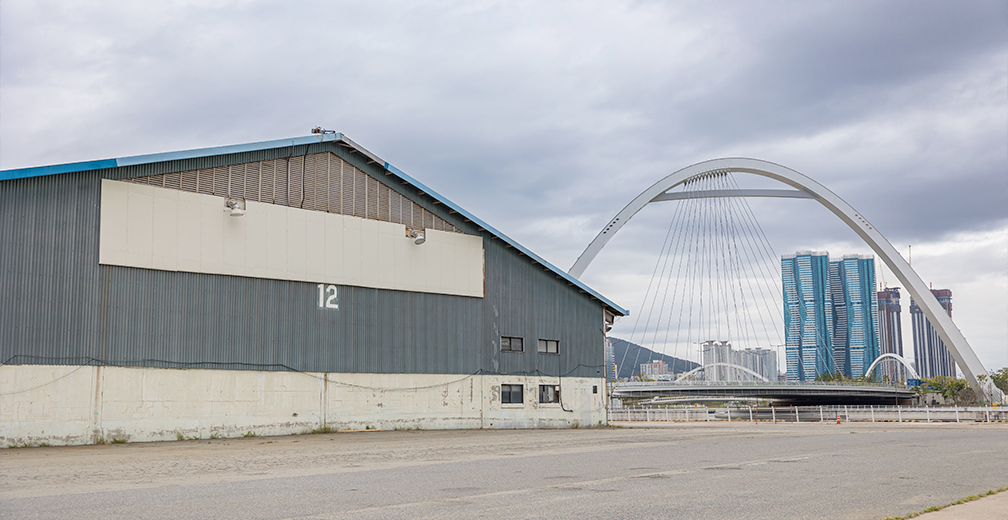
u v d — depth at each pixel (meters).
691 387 115.31
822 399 137.00
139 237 26.28
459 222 36.84
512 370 37.56
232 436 27.59
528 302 38.97
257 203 29.64
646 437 27.42
